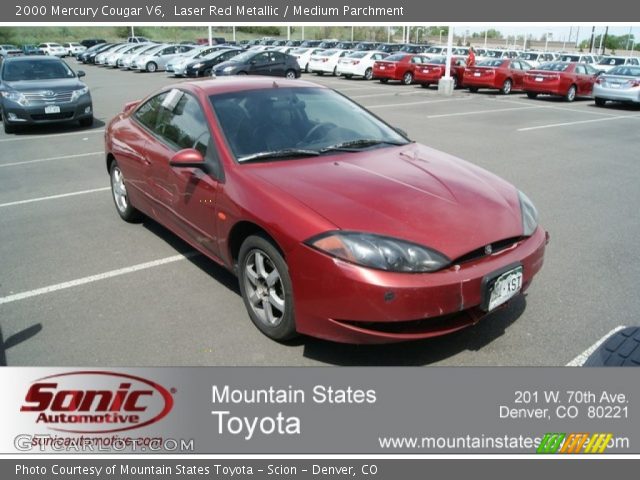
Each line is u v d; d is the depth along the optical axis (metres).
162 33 79.25
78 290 4.11
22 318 3.71
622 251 4.84
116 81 25.55
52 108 11.56
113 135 5.38
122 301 3.93
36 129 12.30
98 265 4.56
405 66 24.20
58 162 8.78
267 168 3.55
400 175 3.50
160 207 4.56
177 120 4.37
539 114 14.81
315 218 2.98
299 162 3.65
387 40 82.31
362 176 3.44
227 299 3.94
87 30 78.31
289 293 3.13
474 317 3.04
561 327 3.55
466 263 2.98
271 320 3.38
